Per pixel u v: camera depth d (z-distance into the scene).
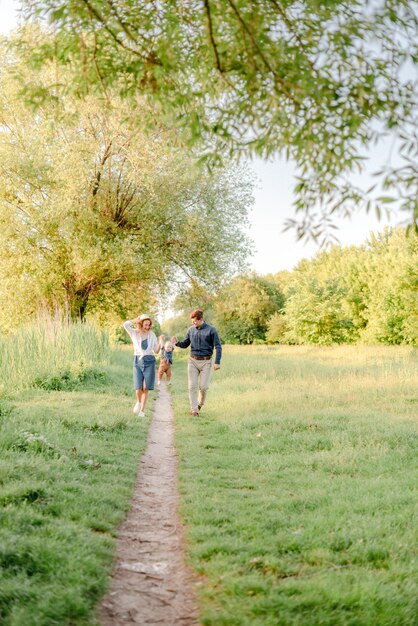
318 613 3.22
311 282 38.03
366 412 10.73
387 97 3.76
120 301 26.08
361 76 3.73
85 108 17.95
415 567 3.84
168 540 4.61
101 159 21.86
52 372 13.91
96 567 3.76
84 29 3.88
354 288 44.84
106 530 4.66
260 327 66.75
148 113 4.70
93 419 9.11
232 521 4.86
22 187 21.53
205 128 4.31
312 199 3.88
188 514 5.11
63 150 20.58
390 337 37.66
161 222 23.84
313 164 3.84
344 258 54.53
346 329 40.00
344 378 16.83
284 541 4.38
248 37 3.59
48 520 4.46
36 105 4.43
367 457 7.33
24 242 21.34
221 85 4.16
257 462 7.11
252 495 5.72
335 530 4.59
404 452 7.50
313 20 3.62
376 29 3.68
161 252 23.70
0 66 14.05
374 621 3.19
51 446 6.75
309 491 5.76
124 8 3.93
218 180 23.81
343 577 3.69
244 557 4.04
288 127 3.82
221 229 24.64
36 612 3.11
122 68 4.29
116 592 3.64
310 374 18.31
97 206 22.58
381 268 41.62
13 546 3.79
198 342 11.02
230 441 8.41
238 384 16.12
